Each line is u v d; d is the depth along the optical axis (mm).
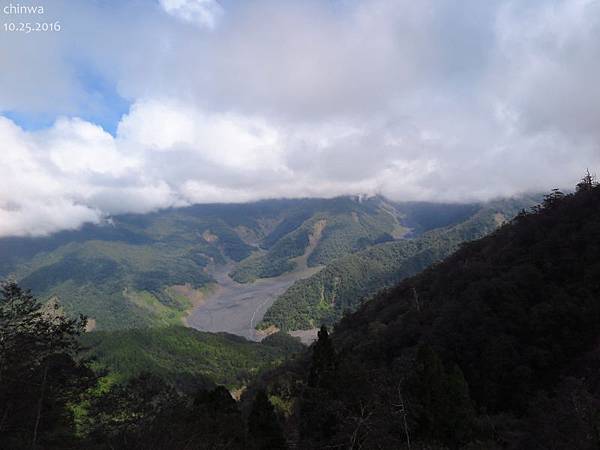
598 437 29547
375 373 33938
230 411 48156
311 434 36406
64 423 35781
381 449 29094
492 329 66750
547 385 56938
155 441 27750
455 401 42250
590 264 69812
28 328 32531
